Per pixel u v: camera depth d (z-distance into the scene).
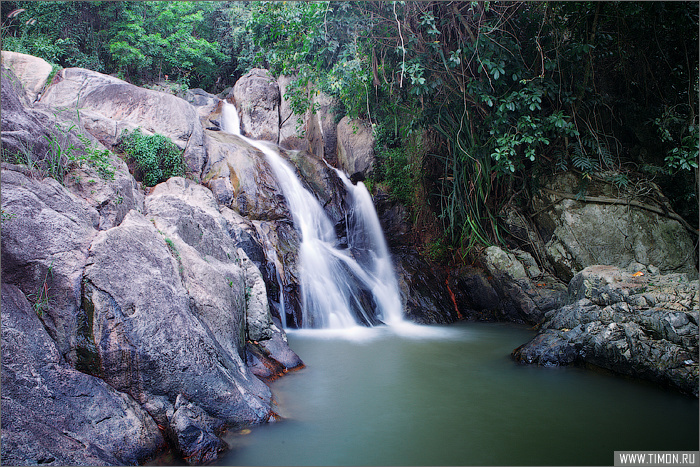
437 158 12.39
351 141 13.23
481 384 6.05
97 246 4.30
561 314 7.59
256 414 4.57
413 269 11.51
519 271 10.50
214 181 10.16
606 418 4.95
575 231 10.48
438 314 10.60
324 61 9.49
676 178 10.84
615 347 6.31
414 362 7.07
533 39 9.84
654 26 10.22
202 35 20.28
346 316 9.62
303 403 5.31
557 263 10.70
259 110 15.01
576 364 6.88
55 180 4.78
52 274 4.04
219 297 5.49
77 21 15.41
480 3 8.97
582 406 5.30
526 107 9.59
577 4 9.49
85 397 3.71
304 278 9.58
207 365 4.41
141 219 5.33
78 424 3.53
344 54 8.78
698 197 10.05
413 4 8.73
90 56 15.45
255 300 6.58
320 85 11.76
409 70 8.55
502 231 11.73
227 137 12.28
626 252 10.16
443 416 4.98
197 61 19.17
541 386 5.98
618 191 10.39
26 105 6.30
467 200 11.70
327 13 8.48
